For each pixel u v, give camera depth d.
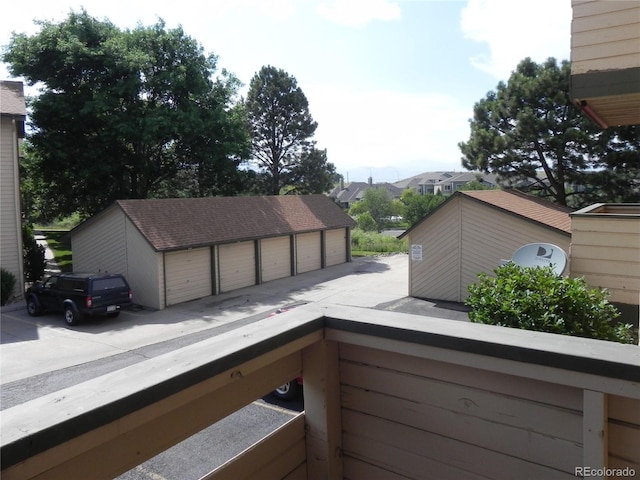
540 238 13.57
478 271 14.88
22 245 17.52
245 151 26.83
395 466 1.88
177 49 24.36
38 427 0.99
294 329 1.72
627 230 5.55
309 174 35.59
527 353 1.42
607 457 1.38
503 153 21.84
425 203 39.44
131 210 16.86
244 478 1.72
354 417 1.98
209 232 18.31
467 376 1.67
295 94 34.53
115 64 21.80
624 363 1.27
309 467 2.01
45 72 21.91
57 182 23.61
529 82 20.77
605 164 19.73
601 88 3.81
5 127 16.81
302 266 23.08
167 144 25.41
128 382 1.23
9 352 11.17
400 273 22.08
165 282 16.33
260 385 1.71
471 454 1.68
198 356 1.42
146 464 5.78
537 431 1.53
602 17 3.79
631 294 5.51
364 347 1.91
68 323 13.82
